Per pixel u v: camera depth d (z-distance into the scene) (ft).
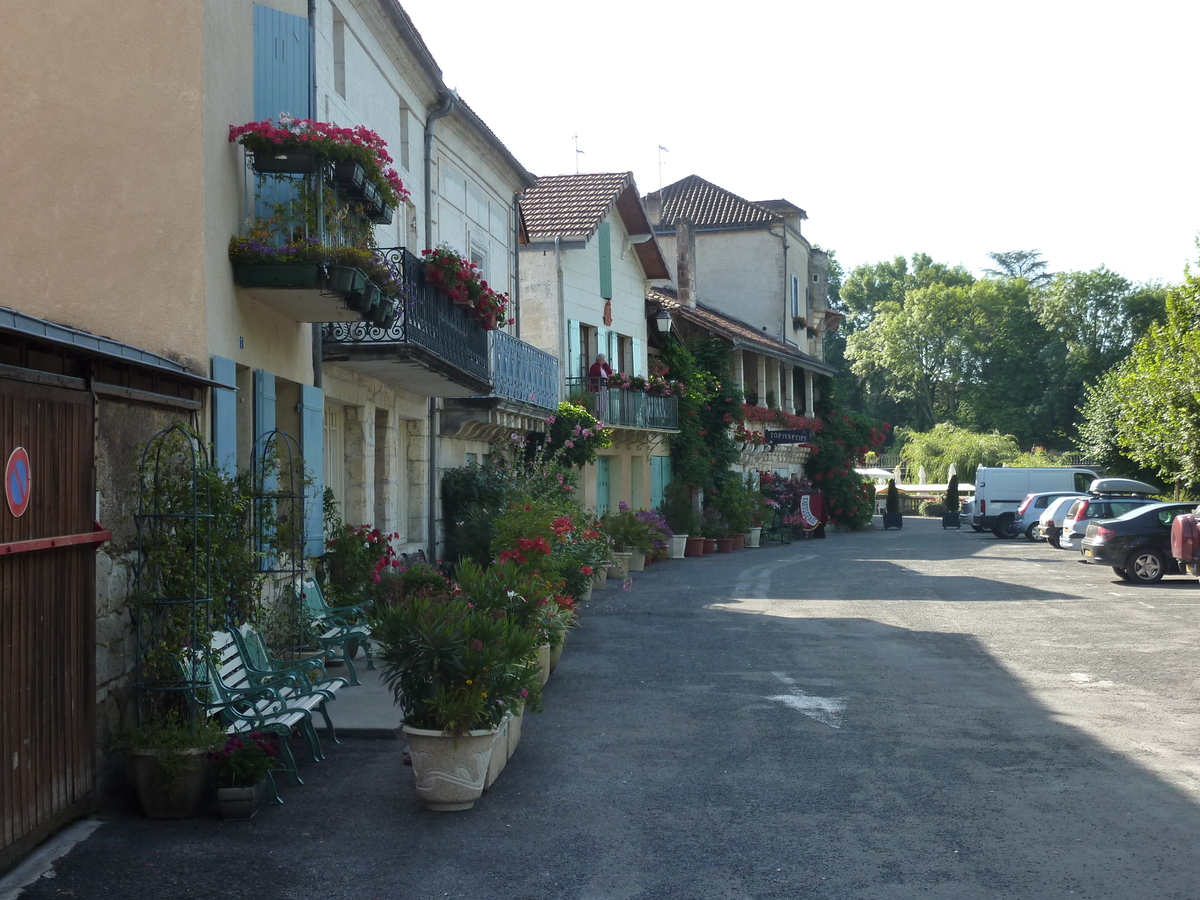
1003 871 18.86
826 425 161.58
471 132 65.72
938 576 76.79
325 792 23.66
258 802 22.21
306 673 26.66
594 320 95.76
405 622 22.44
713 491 115.65
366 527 43.86
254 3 33.86
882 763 26.22
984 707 32.65
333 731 28.14
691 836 20.92
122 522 23.09
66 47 29.07
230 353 31.01
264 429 33.88
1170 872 18.75
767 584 70.69
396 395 54.75
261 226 32.22
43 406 19.90
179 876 18.61
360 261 33.30
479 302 51.93
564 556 51.98
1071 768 25.64
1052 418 246.88
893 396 269.03
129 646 23.24
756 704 33.12
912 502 213.25
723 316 155.33
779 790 23.98
